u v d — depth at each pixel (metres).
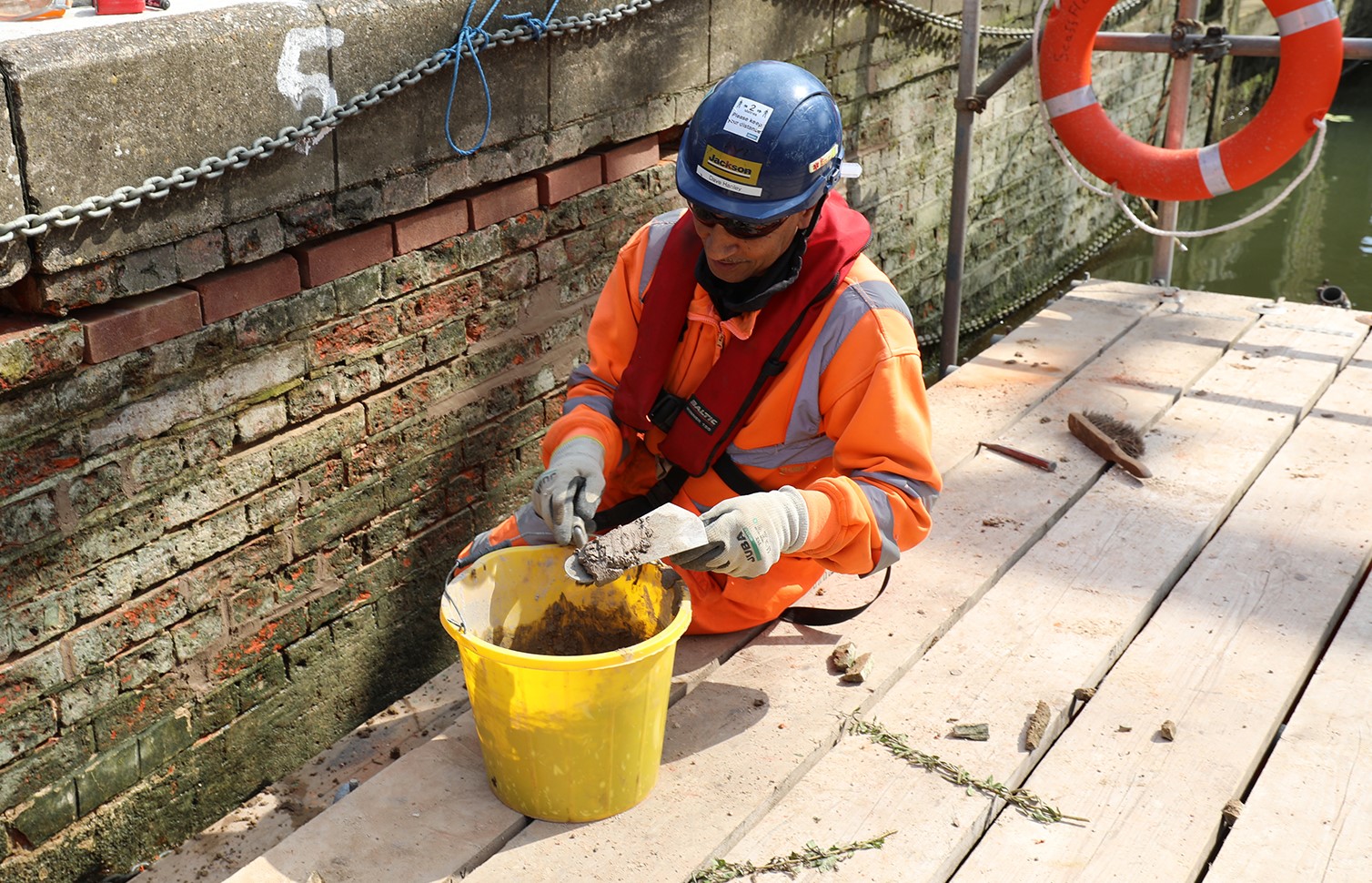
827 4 4.60
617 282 2.67
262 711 3.16
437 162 3.20
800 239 2.39
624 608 2.49
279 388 2.97
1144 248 7.89
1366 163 9.03
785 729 2.55
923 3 5.23
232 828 2.82
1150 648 2.85
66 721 2.68
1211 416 3.96
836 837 2.30
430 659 3.69
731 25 4.11
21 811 2.63
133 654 2.79
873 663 2.75
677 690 2.65
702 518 2.21
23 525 2.49
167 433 2.74
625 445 2.68
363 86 2.90
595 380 2.71
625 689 2.17
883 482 2.39
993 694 2.68
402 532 3.46
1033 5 6.23
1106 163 4.52
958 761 2.49
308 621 3.23
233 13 2.61
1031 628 2.91
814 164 2.23
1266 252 7.53
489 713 2.24
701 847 2.26
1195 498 3.46
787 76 2.26
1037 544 3.25
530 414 3.82
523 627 2.51
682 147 2.30
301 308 2.96
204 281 2.74
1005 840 2.30
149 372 2.65
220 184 2.65
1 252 2.29
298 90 2.75
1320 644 2.90
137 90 2.43
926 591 3.02
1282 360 4.38
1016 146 6.48
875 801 2.38
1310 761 2.50
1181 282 7.13
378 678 3.51
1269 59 9.70
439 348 3.41
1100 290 5.02
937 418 3.92
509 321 3.63
